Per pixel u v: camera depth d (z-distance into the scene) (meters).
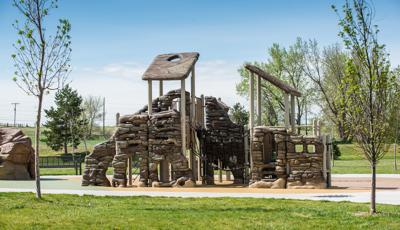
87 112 104.19
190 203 19.91
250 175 31.19
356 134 16.72
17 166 38.03
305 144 29.75
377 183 32.22
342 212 16.88
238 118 77.44
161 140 31.61
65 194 23.05
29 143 38.88
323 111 65.25
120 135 32.16
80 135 80.88
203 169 34.91
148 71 32.84
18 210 17.66
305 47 67.62
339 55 64.69
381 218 15.66
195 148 34.84
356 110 16.52
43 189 27.86
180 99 33.97
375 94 16.41
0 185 31.11
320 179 29.17
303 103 68.81
